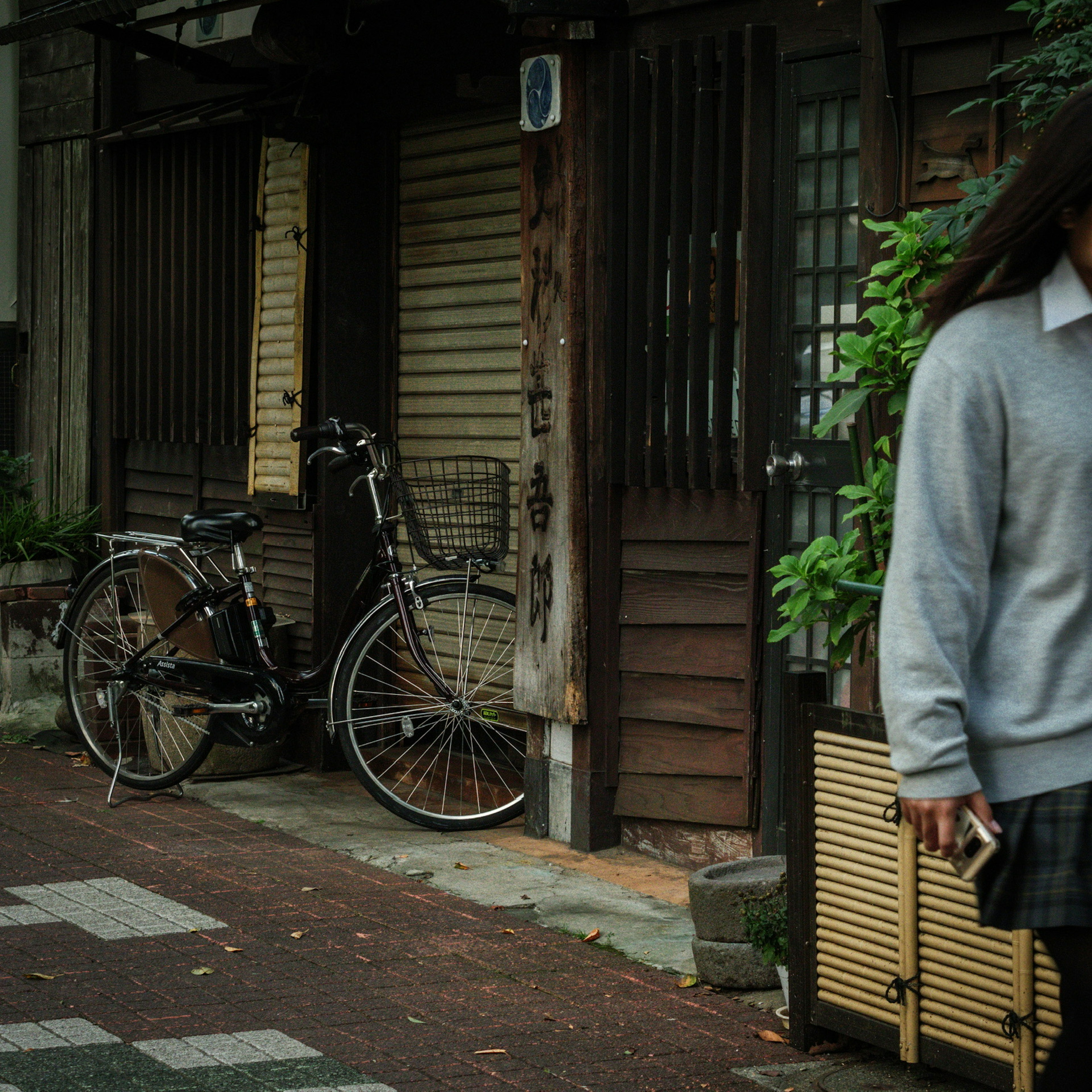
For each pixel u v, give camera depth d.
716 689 6.01
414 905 5.59
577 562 6.26
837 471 5.51
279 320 8.10
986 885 2.48
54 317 10.08
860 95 5.33
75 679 7.75
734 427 6.02
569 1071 4.02
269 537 8.39
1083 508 2.34
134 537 7.36
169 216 9.09
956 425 2.35
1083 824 2.37
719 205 5.82
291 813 7.09
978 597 2.37
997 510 2.38
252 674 6.92
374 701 7.59
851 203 5.47
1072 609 2.36
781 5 5.66
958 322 2.41
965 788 2.34
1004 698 2.41
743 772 5.92
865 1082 3.91
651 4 6.01
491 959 4.98
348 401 7.95
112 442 9.65
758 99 5.69
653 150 5.96
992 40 4.82
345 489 7.92
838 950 3.97
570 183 6.16
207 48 8.80
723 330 5.85
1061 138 2.36
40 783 7.64
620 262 6.08
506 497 6.72
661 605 6.13
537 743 6.61
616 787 6.34
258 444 8.29
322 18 7.22
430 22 7.36
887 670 2.38
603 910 5.52
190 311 8.91
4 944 5.07
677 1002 4.57
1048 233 2.40
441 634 7.57
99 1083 3.87
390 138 7.91
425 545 6.75
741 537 5.86
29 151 10.29
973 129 4.93
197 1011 4.45
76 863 6.14
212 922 5.34
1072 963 2.42
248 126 8.42
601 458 6.21
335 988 4.68
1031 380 2.34
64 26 7.32
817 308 5.61
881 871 3.81
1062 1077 2.41
